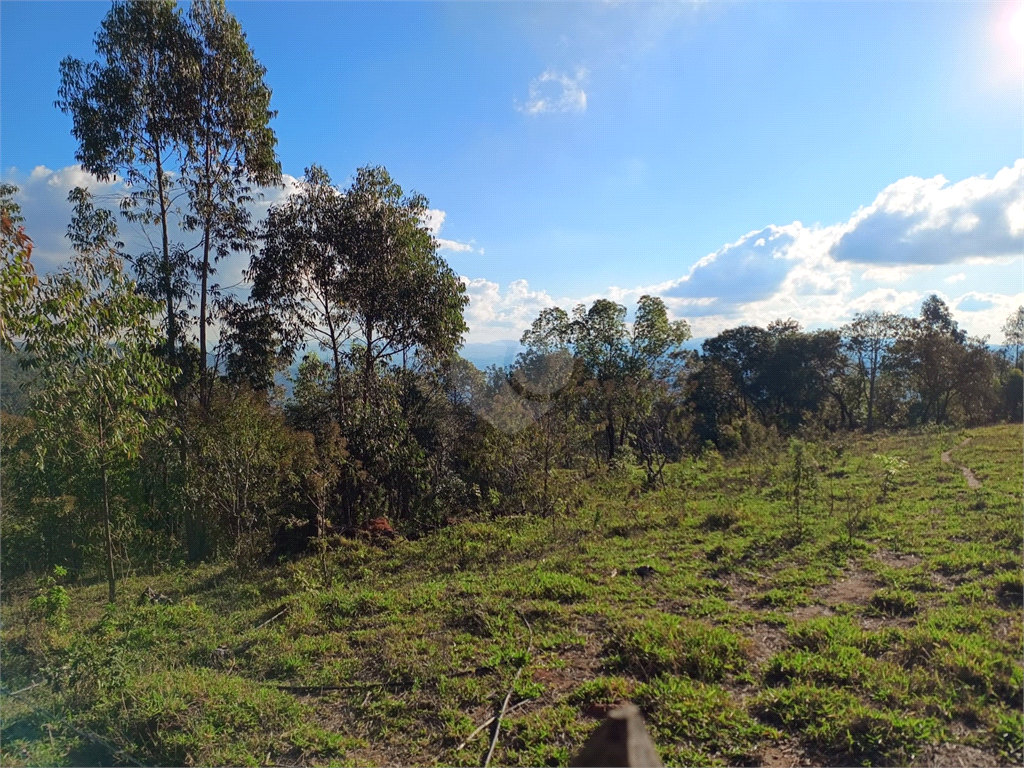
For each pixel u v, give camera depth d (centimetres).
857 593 637
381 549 1111
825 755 367
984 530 788
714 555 831
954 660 445
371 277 1492
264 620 732
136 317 780
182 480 1297
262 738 439
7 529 1109
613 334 2516
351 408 1558
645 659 506
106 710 471
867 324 3959
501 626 616
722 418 3834
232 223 1541
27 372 794
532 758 391
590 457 1867
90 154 1382
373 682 522
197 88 1416
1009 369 3881
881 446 1969
